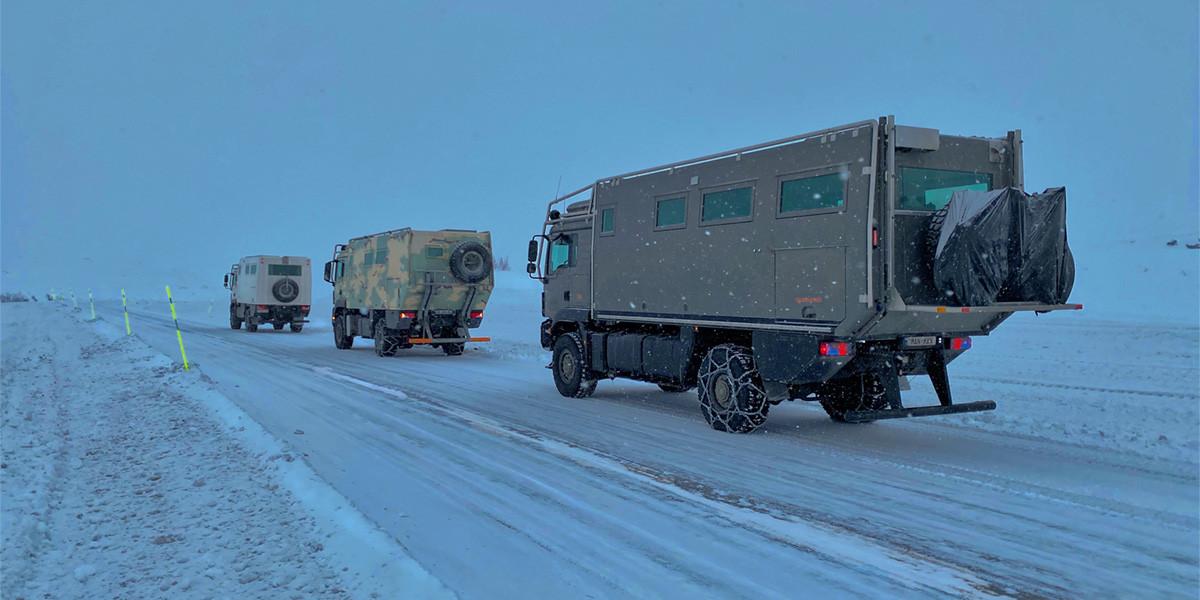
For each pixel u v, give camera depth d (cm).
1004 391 1260
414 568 475
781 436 924
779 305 896
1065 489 665
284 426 964
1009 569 478
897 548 517
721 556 503
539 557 501
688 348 1043
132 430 928
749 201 944
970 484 685
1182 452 800
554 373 1330
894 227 795
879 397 955
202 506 619
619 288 1190
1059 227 805
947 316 834
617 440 895
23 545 520
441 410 1116
